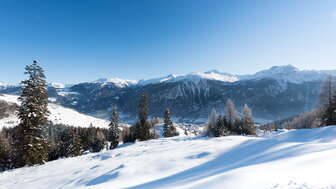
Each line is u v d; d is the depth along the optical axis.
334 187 4.85
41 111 24.12
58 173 14.77
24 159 22.61
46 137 24.98
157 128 90.25
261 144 12.84
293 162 7.09
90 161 18.16
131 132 53.06
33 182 13.23
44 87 24.72
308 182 5.20
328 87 34.00
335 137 16.83
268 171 6.32
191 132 106.56
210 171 8.84
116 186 9.05
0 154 32.78
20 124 23.17
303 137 20.38
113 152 20.50
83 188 9.84
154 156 13.95
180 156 13.21
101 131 75.94
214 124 55.59
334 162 6.45
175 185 7.18
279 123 100.12
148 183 8.58
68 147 49.50
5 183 14.39
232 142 15.41
